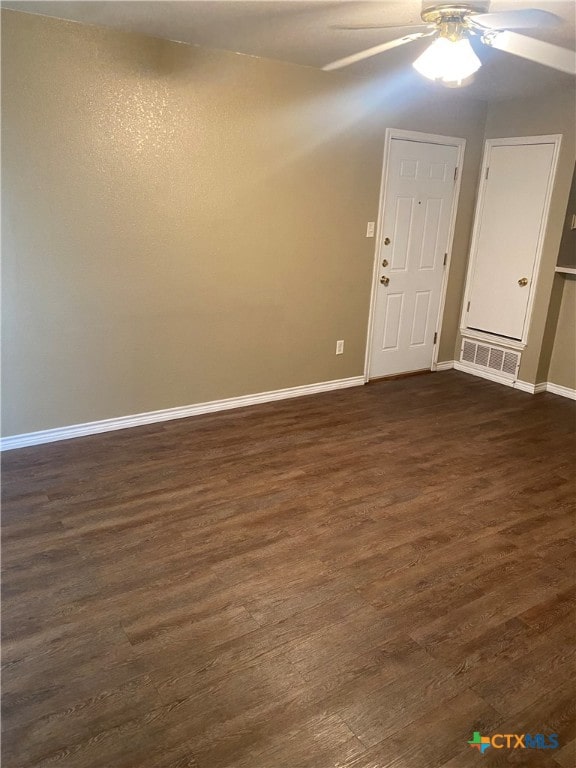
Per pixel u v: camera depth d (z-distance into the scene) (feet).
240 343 13.71
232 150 12.25
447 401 15.20
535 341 15.75
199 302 12.81
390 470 11.16
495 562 8.41
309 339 14.85
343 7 8.66
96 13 9.42
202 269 12.62
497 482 10.84
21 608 7.12
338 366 15.67
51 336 11.21
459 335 17.89
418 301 16.72
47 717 5.65
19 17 9.52
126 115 10.87
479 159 16.38
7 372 10.95
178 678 6.17
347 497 10.07
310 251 14.10
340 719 5.77
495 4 8.29
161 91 11.10
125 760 5.25
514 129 15.39
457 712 5.90
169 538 8.68
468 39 8.57
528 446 12.53
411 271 16.25
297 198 13.47
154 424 12.91
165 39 10.82
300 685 6.15
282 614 7.20
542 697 6.12
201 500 9.78
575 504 10.12
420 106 14.71
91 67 10.32
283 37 10.37
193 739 5.49
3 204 10.14
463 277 17.42
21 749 5.32
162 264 12.08
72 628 6.82
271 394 14.64
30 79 9.85
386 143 14.47
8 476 10.34
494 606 7.48
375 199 14.79
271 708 5.86
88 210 10.96
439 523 9.37
